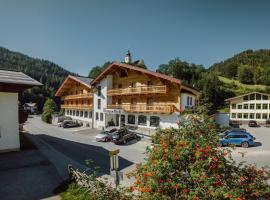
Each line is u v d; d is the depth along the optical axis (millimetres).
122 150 22047
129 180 12797
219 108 66562
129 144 25172
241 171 5973
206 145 5668
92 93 41625
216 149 5887
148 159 6000
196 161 5387
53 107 63406
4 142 17984
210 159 5160
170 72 93938
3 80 16438
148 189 5234
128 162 17469
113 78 38250
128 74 35344
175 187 5133
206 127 6523
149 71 29594
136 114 33469
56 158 17672
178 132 6488
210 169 5320
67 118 50719
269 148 21969
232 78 98750
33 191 10977
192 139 6055
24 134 30609
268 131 34875
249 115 49281
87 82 44156
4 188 11297
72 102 54281
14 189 11188
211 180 5027
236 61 131875
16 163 15602
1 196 10367
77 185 11227
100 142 26578
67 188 11242
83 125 45938
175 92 28859
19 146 18891
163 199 5102
